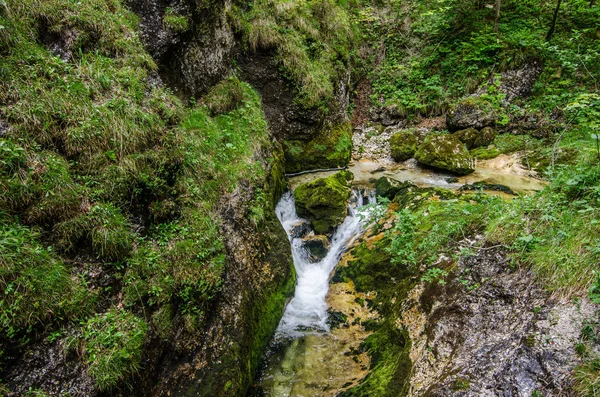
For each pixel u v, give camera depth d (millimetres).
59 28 4355
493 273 3938
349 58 10812
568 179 4156
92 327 3088
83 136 3762
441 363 3535
